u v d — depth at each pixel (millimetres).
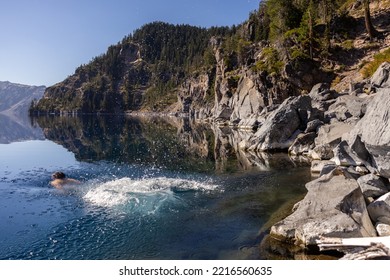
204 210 13469
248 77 59469
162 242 10570
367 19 55281
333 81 49906
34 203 14664
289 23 69875
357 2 68375
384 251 7766
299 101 29094
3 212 13508
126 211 13508
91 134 52000
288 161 23453
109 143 38875
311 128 26703
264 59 65250
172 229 11594
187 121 88812
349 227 8828
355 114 24469
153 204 14273
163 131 55875
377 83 31344
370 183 11070
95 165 24297
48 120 109438
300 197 14492
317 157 22719
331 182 11031
